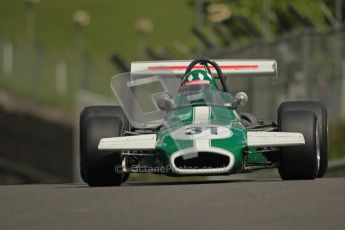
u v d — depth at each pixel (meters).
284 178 38.75
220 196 29.98
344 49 86.25
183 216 25.66
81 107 108.81
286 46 85.75
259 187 32.62
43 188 35.38
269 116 87.06
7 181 157.62
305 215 25.55
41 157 163.62
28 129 162.62
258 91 87.12
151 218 25.42
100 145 36.34
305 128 38.09
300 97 86.19
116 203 28.84
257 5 147.62
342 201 28.38
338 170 63.06
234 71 42.66
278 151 38.28
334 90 86.81
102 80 146.38
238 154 35.56
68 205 28.67
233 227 23.52
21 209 28.05
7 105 163.75
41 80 163.50
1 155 161.12
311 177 38.38
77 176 103.75
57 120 160.62
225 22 134.12
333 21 105.62
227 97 40.09
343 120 84.94
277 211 26.38
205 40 99.06
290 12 99.25
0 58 166.88
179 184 36.34
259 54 85.06
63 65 161.25
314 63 86.25
